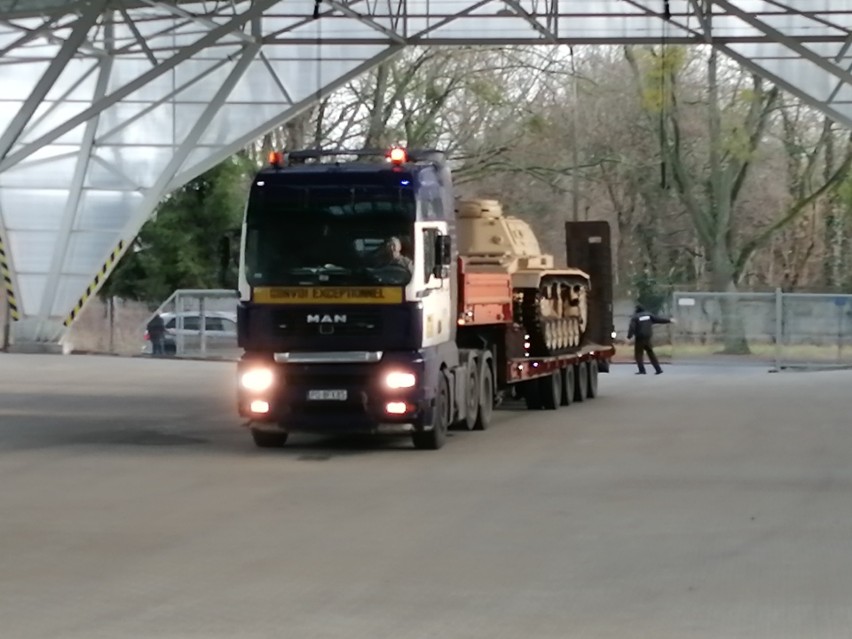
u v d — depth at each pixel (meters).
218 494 15.61
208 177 51.19
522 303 26.80
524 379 25.39
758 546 12.50
